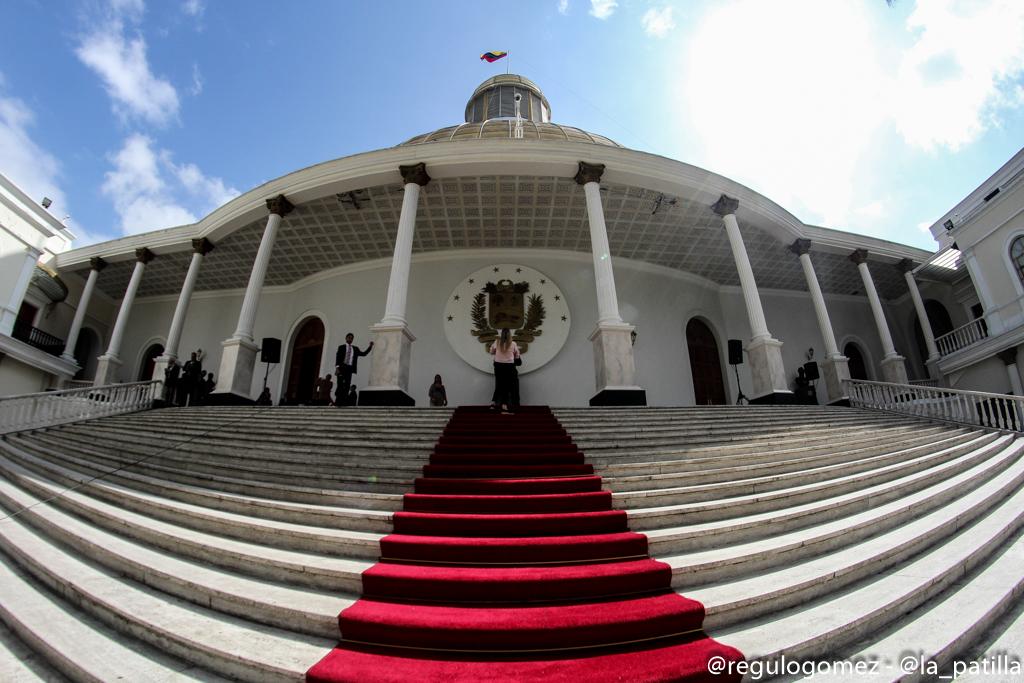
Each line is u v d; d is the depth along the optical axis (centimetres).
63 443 687
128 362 1648
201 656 234
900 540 359
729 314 1636
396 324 936
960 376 1369
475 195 1215
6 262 1283
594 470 467
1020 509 451
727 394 1517
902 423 809
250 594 276
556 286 1433
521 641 229
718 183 1165
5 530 416
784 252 1473
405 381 943
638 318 1459
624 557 313
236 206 1229
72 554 363
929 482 495
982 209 1298
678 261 1526
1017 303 1210
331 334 1459
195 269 1295
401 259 995
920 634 258
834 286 1717
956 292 1616
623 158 1091
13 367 1294
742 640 237
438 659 223
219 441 610
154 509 411
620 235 1389
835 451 569
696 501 407
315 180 1123
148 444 620
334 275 1531
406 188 1056
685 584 289
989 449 641
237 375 1037
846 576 307
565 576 275
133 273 1426
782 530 364
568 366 1362
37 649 255
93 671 225
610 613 247
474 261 1455
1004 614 297
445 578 274
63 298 1530
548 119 2192
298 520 375
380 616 245
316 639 245
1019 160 1214
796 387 1557
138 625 259
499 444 558
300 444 569
